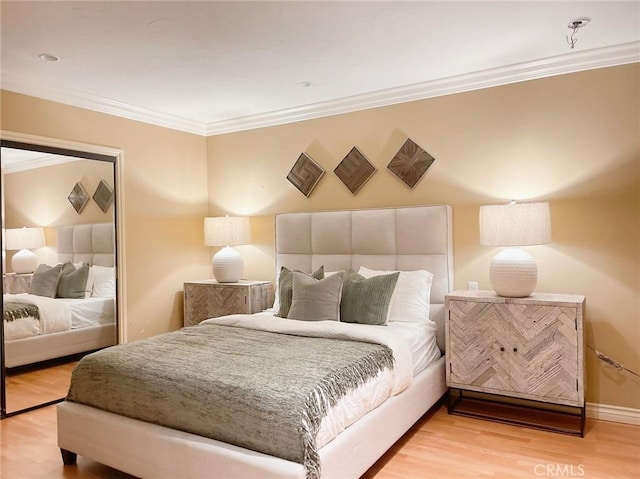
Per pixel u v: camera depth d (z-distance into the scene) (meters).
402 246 3.83
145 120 4.46
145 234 4.46
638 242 3.10
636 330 3.11
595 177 3.22
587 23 2.73
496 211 3.14
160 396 2.33
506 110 3.52
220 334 3.12
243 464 1.99
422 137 3.87
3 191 3.41
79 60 3.17
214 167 5.07
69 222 3.86
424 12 2.57
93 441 2.51
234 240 4.55
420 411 3.03
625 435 2.95
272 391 2.09
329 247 4.18
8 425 3.27
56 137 3.73
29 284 3.59
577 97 3.27
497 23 2.72
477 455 2.71
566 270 3.32
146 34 2.78
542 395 2.98
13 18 2.54
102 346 4.09
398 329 3.17
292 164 4.55
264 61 3.25
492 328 3.13
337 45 3.00
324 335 2.98
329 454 2.04
